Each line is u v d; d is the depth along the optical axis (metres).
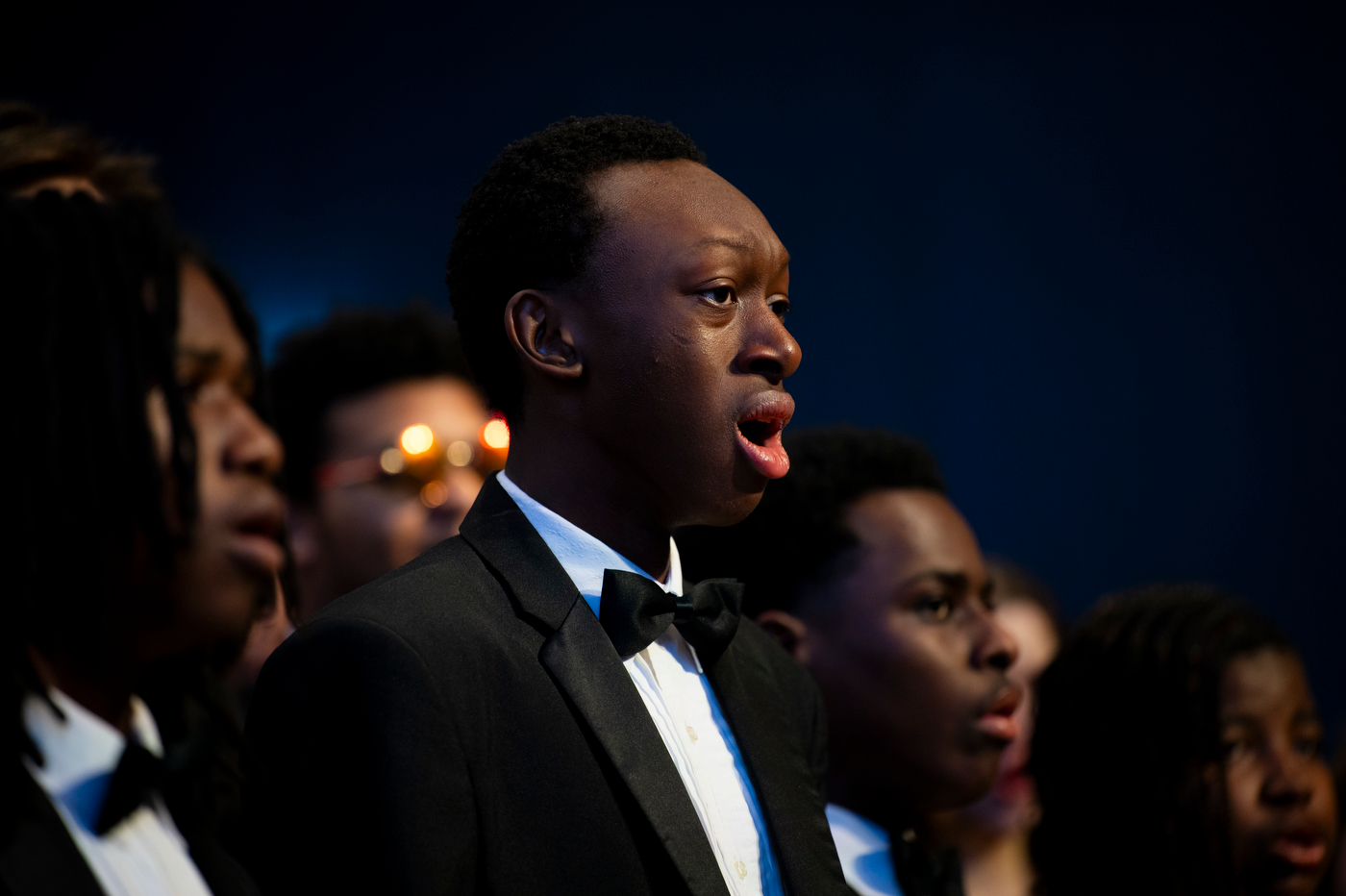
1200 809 4.59
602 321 2.73
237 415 2.14
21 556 1.91
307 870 2.39
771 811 2.87
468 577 2.72
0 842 1.84
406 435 6.00
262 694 2.52
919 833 4.30
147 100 15.47
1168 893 4.58
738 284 2.79
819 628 4.05
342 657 2.47
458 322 3.02
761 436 2.82
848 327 16.19
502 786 2.48
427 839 2.33
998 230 16.20
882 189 16.16
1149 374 16.17
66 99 15.34
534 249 2.82
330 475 6.00
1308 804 4.62
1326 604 15.89
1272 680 4.71
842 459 4.28
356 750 2.41
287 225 15.64
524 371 2.86
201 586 2.03
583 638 2.67
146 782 2.04
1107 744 4.77
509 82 15.73
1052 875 4.85
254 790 2.47
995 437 16.20
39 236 1.99
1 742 1.89
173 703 2.36
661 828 2.50
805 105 16.09
